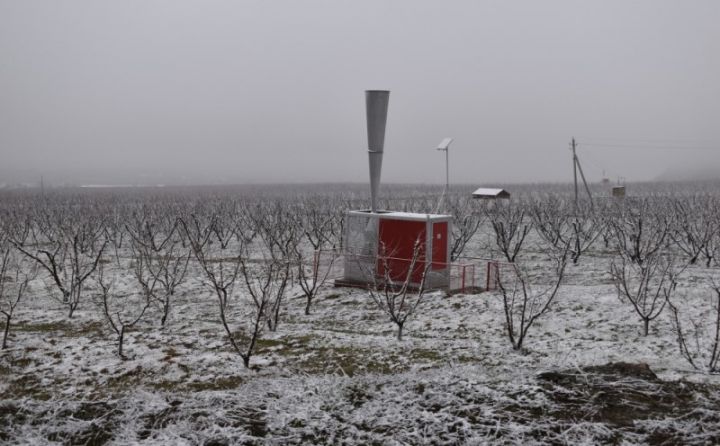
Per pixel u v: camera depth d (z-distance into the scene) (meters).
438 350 11.08
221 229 30.45
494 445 6.95
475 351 10.96
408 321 13.70
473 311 14.15
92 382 9.43
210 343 11.74
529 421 7.51
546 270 21.00
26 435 7.44
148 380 9.51
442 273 16.92
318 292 16.91
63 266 19.77
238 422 7.77
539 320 13.19
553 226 26.80
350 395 8.67
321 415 7.93
